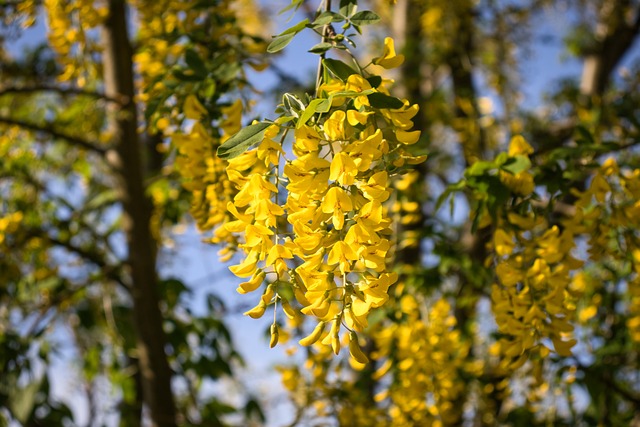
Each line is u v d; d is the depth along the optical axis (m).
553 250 2.40
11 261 4.67
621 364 3.88
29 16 3.64
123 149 4.27
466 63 6.32
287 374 3.59
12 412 4.36
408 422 3.39
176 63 3.15
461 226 4.66
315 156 1.60
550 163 2.61
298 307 3.45
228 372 4.78
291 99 1.69
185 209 4.46
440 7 6.44
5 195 4.82
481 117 5.53
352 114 1.61
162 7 3.36
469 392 3.79
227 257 2.49
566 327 2.34
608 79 6.78
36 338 4.31
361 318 1.62
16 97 5.21
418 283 3.47
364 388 4.06
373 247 1.57
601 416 3.45
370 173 1.64
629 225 2.49
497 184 2.41
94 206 4.85
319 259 1.62
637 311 3.18
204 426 4.19
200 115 2.58
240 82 2.75
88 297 5.30
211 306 4.73
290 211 1.65
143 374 4.32
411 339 3.35
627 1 6.89
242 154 1.69
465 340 3.89
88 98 4.62
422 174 5.03
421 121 5.81
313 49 1.80
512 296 2.34
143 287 4.29
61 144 5.08
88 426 5.15
